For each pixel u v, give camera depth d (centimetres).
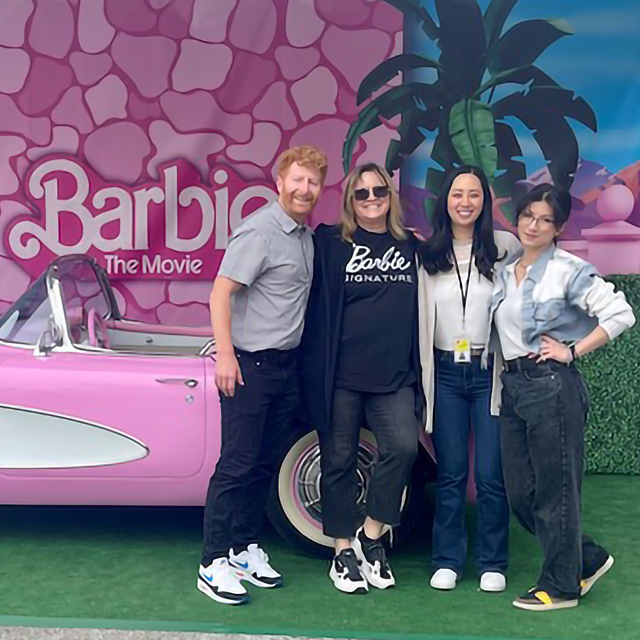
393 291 315
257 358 309
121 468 350
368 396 322
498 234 326
